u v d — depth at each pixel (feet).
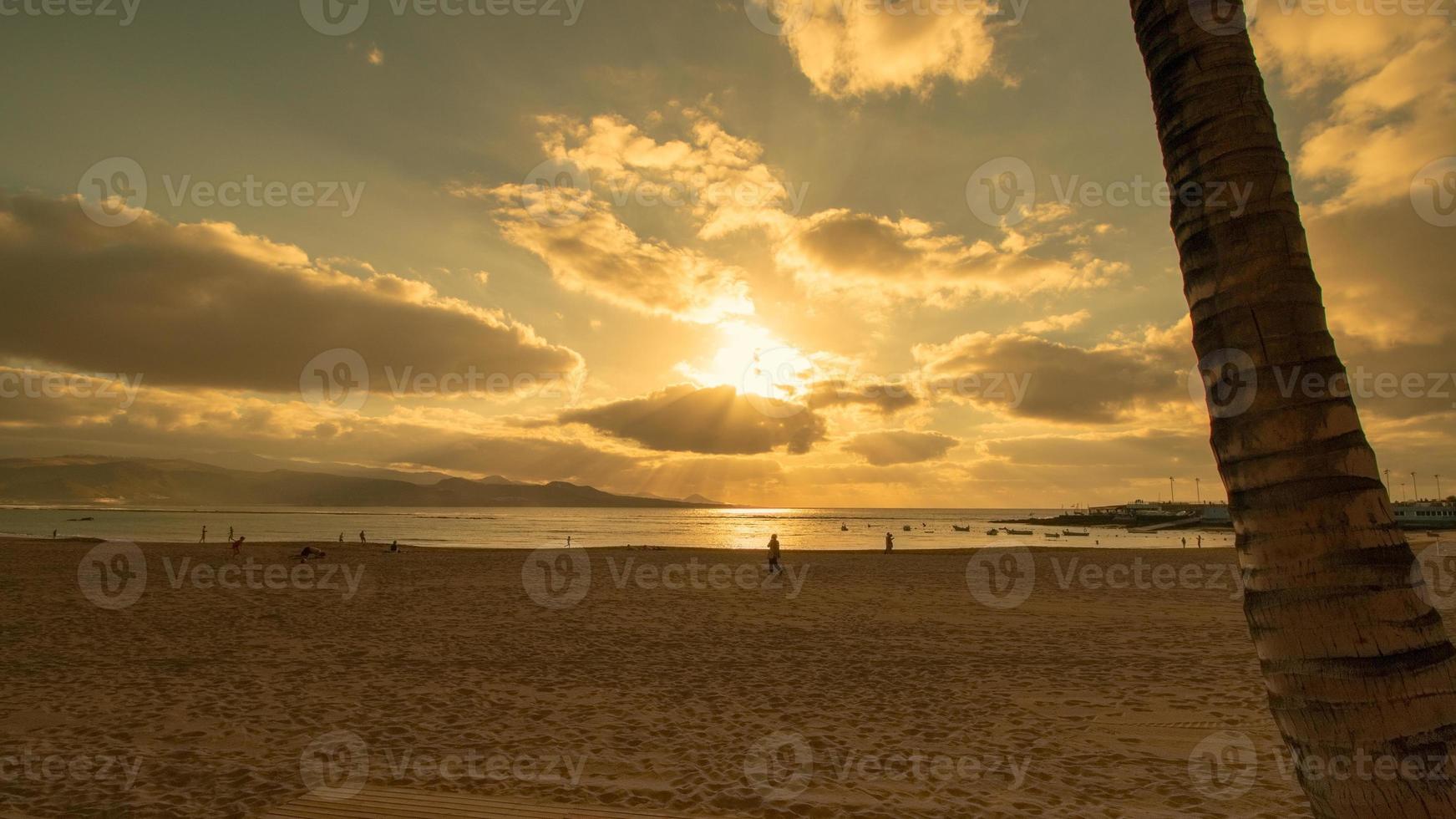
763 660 33.88
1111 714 24.85
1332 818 6.78
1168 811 16.84
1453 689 6.62
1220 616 47.09
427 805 15.99
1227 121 7.77
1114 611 49.83
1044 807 17.07
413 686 28.48
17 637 37.40
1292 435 7.09
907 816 16.58
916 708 25.85
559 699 26.89
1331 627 6.76
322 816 15.33
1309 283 7.42
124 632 39.11
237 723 23.36
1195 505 436.76
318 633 39.68
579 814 15.43
